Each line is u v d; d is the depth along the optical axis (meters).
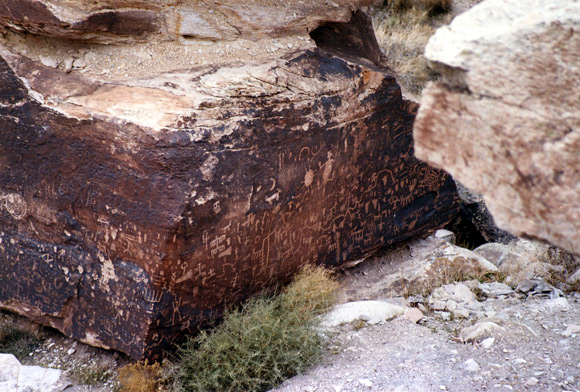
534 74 1.59
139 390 3.31
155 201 3.14
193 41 3.73
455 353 3.41
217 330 3.61
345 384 3.18
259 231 3.64
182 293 3.40
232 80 3.53
